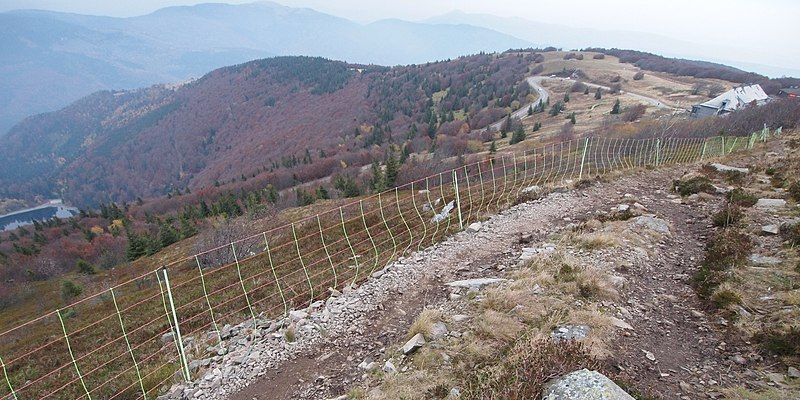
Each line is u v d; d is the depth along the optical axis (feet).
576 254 32.30
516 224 45.19
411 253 41.96
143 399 28.50
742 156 73.20
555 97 513.86
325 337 28.53
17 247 263.49
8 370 44.09
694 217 41.04
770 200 39.58
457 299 29.37
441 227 50.34
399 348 24.41
